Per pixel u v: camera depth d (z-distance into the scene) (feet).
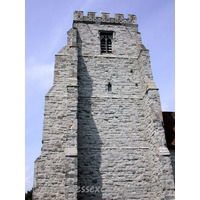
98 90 70.69
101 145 62.18
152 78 69.56
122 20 87.51
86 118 65.62
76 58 69.82
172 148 62.49
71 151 52.95
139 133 65.16
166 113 74.08
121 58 78.13
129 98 70.28
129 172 59.26
